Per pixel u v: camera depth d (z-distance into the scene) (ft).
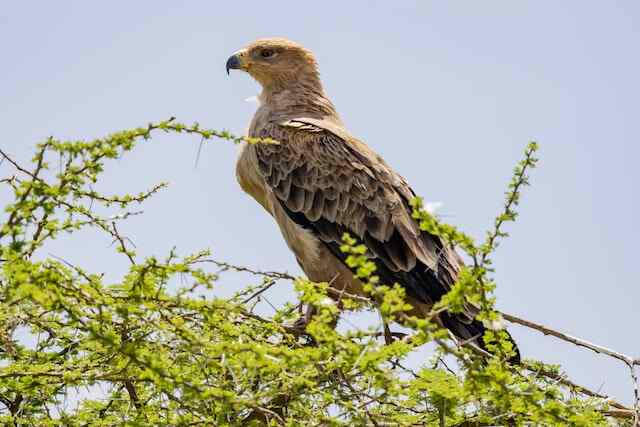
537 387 28.09
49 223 27.48
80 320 25.18
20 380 30.37
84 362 30.35
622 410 33.27
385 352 27.20
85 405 32.45
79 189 27.45
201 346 26.45
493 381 25.80
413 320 24.26
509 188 25.08
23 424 31.99
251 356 26.50
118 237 30.22
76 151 25.81
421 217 24.98
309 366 27.30
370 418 26.78
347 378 27.09
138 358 26.18
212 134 27.55
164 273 26.40
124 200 29.35
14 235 25.26
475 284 25.05
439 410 28.32
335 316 28.40
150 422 29.94
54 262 25.84
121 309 25.54
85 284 26.48
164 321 27.20
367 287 24.02
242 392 27.07
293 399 28.12
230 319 29.27
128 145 26.43
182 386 25.11
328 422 26.78
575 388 34.30
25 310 27.81
